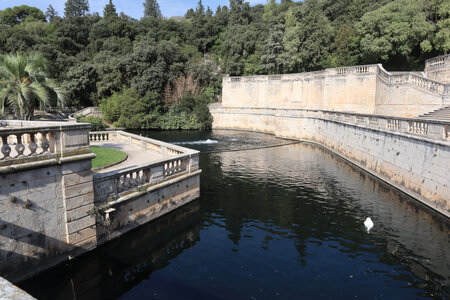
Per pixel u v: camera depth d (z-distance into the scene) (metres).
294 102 44.06
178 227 12.47
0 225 7.62
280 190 17.56
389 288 8.54
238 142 36.94
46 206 8.62
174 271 9.32
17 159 7.85
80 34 72.94
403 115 28.36
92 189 9.87
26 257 8.25
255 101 50.09
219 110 52.97
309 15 49.53
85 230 9.77
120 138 24.39
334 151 29.67
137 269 9.41
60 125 8.75
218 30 82.69
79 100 56.03
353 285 8.66
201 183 19.02
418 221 13.01
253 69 60.66
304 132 37.91
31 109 16.69
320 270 9.41
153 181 12.66
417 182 15.54
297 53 49.94
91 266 9.45
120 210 11.16
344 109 36.25
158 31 80.62
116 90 55.41
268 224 12.87
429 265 9.73
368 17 38.53
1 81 15.95
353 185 18.52
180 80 55.69
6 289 3.18
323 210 14.43
